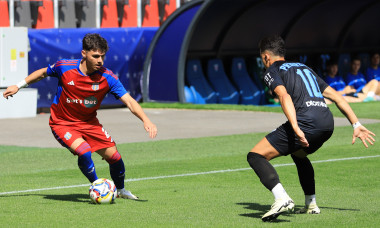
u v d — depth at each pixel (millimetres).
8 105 48188
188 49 58062
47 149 34281
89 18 60781
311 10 63125
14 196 22234
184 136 39031
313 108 17609
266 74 17812
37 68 50844
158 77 56375
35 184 24828
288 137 17562
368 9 66750
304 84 17766
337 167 28156
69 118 20578
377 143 35531
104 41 19750
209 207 20172
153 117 48500
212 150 33750
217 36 59781
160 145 35562
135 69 56719
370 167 28188
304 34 65500
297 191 23016
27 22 56656
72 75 20000
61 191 23312
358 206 20266
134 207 20172
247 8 57938
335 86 63094
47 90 51344
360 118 46625
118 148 34500
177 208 20016
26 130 41688
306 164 18906
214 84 59250
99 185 20656
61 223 17844
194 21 53781
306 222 17797
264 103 62250
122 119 47750
